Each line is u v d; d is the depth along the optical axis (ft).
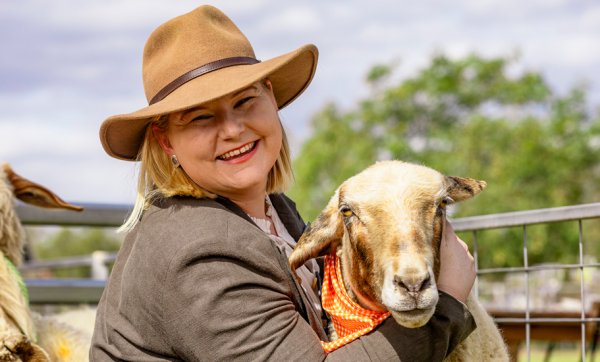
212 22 10.64
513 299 45.19
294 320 9.24
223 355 8.89
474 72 116.47
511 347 22.41
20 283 13.23
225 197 10.50
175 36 10.46
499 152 97.96
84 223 19.04
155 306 9.23
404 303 8.33
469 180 10.42
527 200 91.91
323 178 107.34
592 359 21.79
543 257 83.71
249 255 9.34
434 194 9.49
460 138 102.53
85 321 16.51
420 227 9.12
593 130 100.37
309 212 101.09
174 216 9.84
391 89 114.93
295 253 9.99
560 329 21.98
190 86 9.98
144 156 10.57
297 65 11.28
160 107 9.73
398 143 103.30
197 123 10.07
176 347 9.16
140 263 9.53
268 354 8.86
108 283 10.48
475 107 114.42
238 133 10.08
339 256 10.46
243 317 8.96
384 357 8.80
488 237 82.53
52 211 18.67
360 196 9.55
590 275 79.30
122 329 9.68
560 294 49.65
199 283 9.05
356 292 9.84
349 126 112.37
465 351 10.56
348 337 9.18
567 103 110.11
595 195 98.53
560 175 95.14
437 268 9.43
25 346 12.51
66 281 20.12
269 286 9.32
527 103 112.16
